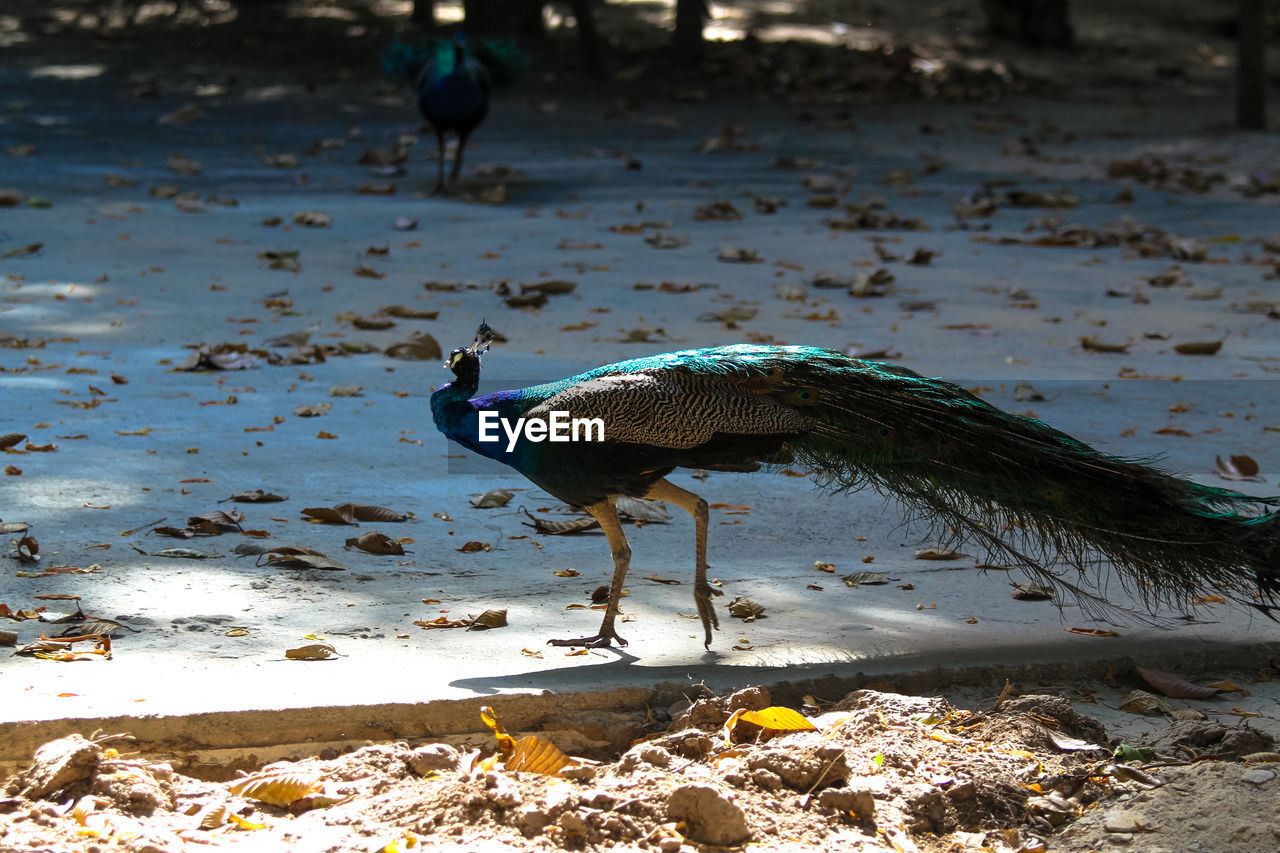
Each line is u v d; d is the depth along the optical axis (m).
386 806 3.98
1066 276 13.63
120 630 5.07
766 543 6.51
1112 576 6.16
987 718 4.67
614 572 5.50
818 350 5.27
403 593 5.66
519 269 13.20
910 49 28.22
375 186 17.23
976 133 23.39
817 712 4.80
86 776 4.02
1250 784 4.11
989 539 5.39
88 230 14.20
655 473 5.07
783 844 3.83
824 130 23.17
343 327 10.75
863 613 5.63
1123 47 32.44
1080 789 4.23
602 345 10.34
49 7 31.06
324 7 31.55
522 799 3.92
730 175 19.27
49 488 6.71
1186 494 5.25
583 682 4.77
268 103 23.03
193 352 9.43
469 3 28.67
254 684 4.59
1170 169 20.08
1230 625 5.62
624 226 15.28
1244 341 11.19
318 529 6.37
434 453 7.68
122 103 22.41
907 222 16.00
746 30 30.91
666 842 3.76
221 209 15.76
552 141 21.48
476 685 4.70
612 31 30.98
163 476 7.00
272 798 4.02
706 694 4.71
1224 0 37.81
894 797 4.11
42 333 10.13
